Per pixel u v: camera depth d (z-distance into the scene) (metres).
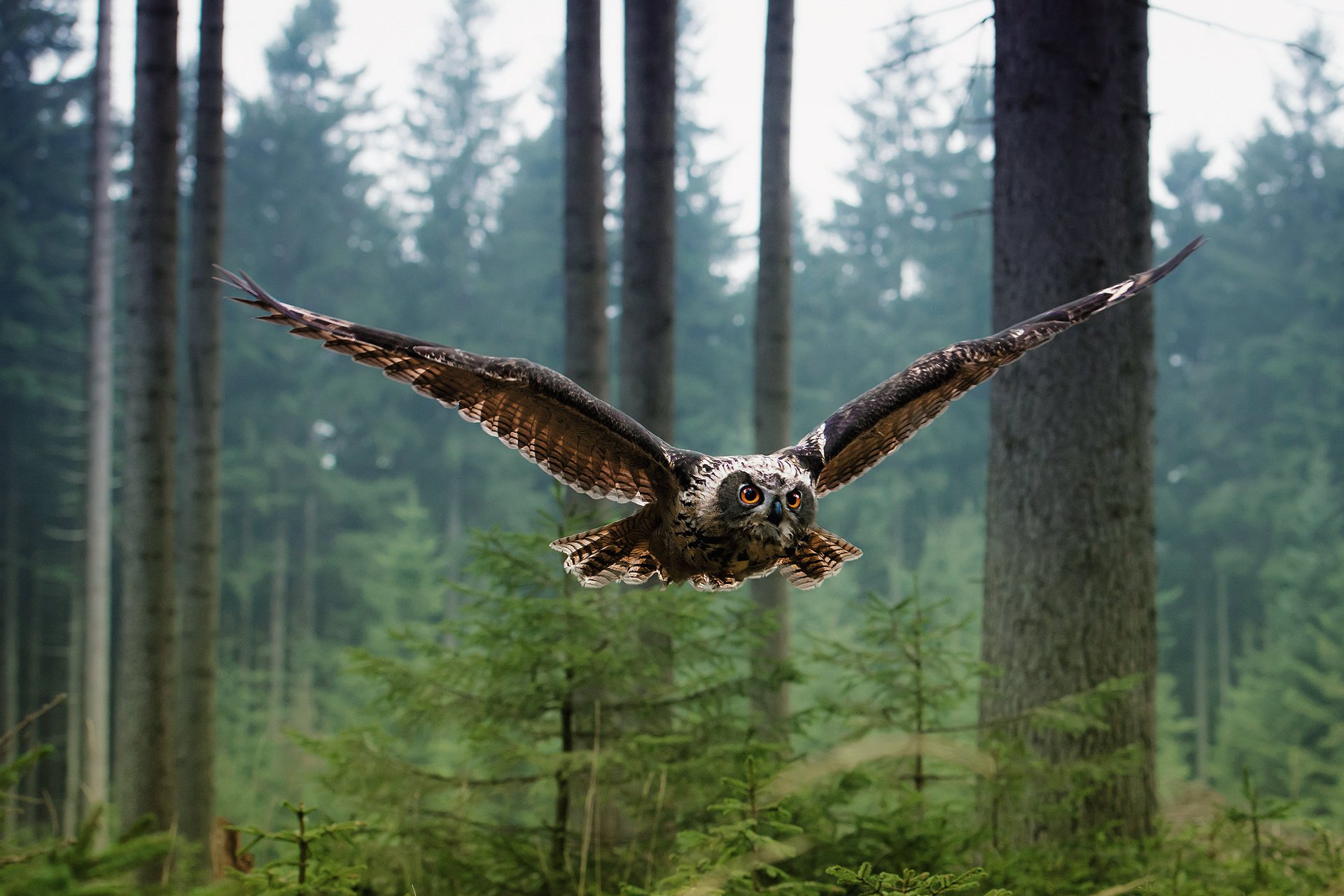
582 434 4.77
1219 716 45.09
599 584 5.11
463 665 7.02
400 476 51.69
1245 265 56.72
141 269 11.70
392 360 4.48
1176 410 54.91
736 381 52.69
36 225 40.81
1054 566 8.57
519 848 6.65
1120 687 7.36
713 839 4.84
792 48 11.59
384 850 6.34
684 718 7.37
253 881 4.33
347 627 44.94
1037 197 8.80
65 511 37.78
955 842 6.36
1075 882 6.88
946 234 57.94
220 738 31.19
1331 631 34.31
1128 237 9.10
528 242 55.88
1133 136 9.45
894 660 7.21
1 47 41.09
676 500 4.66
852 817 6.66
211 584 12.41
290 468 49.47
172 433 11.84
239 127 55.97
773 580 10.45
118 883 2.66
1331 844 7.07
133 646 11.50
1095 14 8.81
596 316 11.13
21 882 2.57
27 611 38.28
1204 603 50.25
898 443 5.38
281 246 56.00
